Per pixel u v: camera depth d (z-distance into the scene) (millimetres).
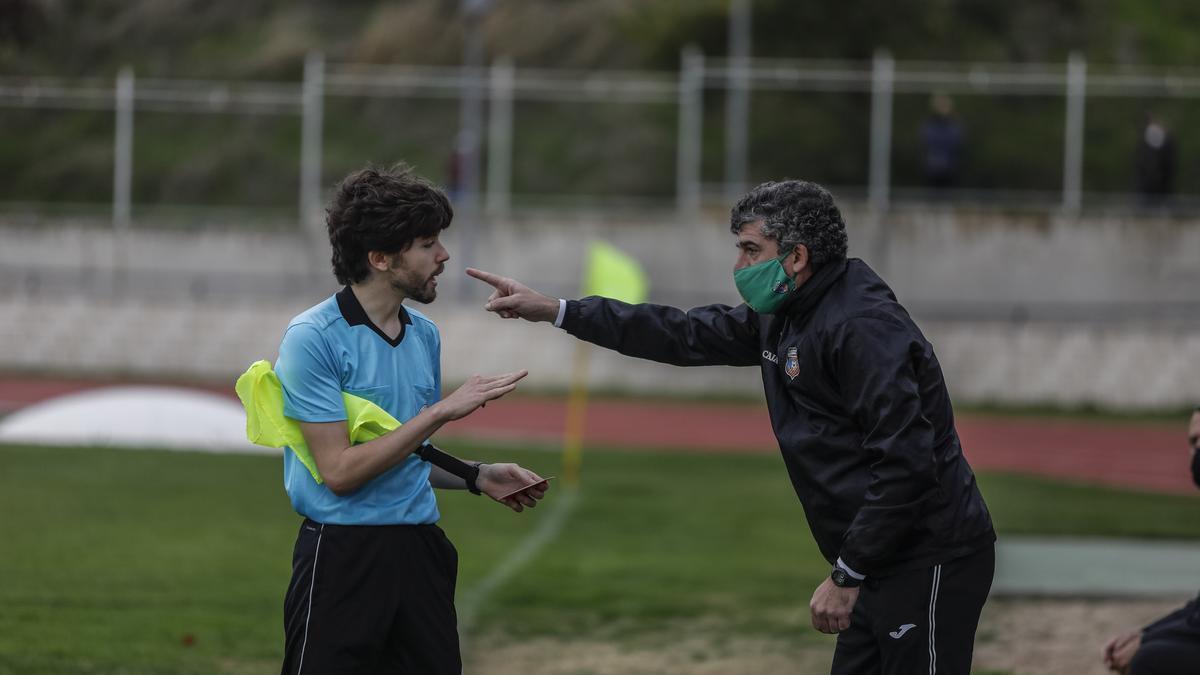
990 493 21359
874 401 6496
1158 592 13852
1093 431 31766
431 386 6961
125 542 15109
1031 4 49531
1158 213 36062
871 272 6914
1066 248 36281
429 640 6754
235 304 37344
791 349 6867
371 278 6711
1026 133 39156
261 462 21609
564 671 10828
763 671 10930
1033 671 10961
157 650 10648
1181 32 50062
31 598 12172
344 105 43812
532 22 51875
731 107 36750
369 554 6605
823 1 45719
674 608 13109
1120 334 35031
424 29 52688
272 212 42562
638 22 48969
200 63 52469
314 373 6555
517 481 7105
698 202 37031
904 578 6754
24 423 24219
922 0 46875
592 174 41438
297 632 6648
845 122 39781
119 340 37562
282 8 56094
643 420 32219
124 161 38844
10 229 38969
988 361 35375
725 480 22641
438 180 41281
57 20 50750
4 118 43062
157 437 23516
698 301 37000
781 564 15602
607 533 17422
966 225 36406
